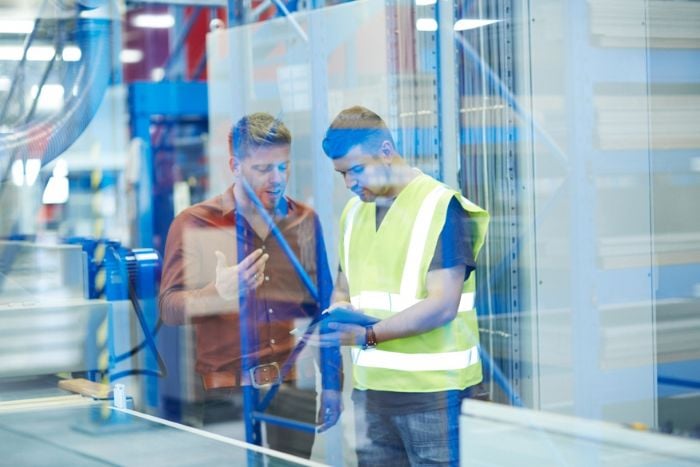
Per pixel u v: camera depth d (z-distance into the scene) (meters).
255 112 2.93
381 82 2.98
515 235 3.00
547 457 1.56
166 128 2.96
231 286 2.67
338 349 2.56
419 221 2.42
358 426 2.51
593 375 2.99
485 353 2.95
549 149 3.00
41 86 2.93
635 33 3.03
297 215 2.74
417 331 2.41
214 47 3.02
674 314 3.09
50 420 1.94
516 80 2.98
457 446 2.38
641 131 3.05
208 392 2.66
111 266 2.84
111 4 2.96
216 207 2.70
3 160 2.87
